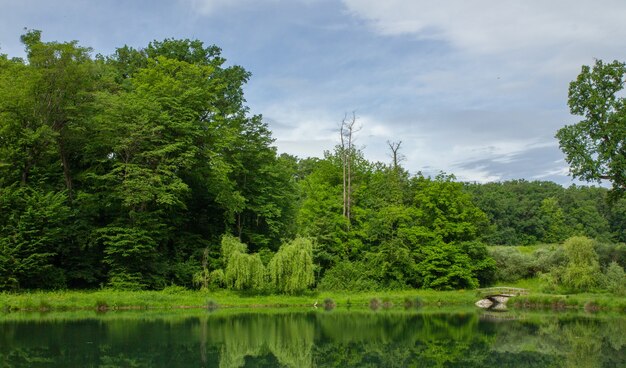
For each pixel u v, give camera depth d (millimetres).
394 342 24297
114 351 20406
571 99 46844
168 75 45844
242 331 26703
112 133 41219
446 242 55625
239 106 56562
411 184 60812
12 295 35062
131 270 40969
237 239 44969
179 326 27797
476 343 24297
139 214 40625
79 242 40312
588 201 119250
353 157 61781
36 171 41406
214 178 45500
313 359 20125
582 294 48250
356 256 54844
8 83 37812
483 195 112625
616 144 44312
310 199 57531
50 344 21594
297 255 43531
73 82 40094
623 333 28172
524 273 59344
